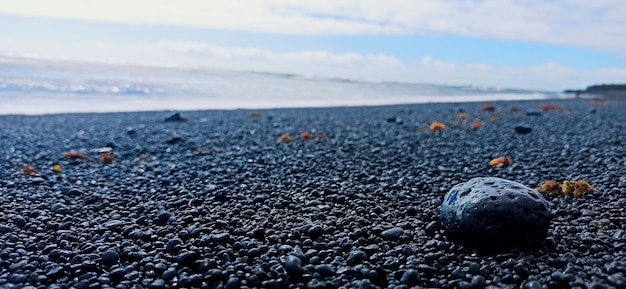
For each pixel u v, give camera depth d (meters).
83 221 0.56
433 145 1.14
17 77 2.71
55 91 2.40
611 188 0.66
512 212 0.45
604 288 0.36
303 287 0.39
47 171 0.82
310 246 0.48
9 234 0.50
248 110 2.06
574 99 3.92
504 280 0.39
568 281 0.38
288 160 0.93
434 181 0.74
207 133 1.34
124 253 0.46
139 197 0.66
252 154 1.00
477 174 0.80
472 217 0.46
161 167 0.87
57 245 0.48
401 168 0.85
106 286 0.39
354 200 0.63
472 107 2.50
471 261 0.43
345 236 0.50
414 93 4.43
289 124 1.57
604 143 1.12
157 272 0.42
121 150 1.06
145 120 1.61
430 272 0.41
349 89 4.42
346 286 0.39
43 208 0.60
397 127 1.52
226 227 0.53
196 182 0.74
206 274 0.41
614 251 0.45
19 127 1.35
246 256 0.45
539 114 1.97
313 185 0.71
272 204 0.62
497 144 1.15
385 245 0.48
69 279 0.41
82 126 1.43
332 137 1.28
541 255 0.44
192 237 0.50
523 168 0.83
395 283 0.39
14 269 0.42
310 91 3.81
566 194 0.64
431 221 0.56
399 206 0.61
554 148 1.07
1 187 0.70
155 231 0.52
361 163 0.89
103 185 0.72
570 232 0.50
